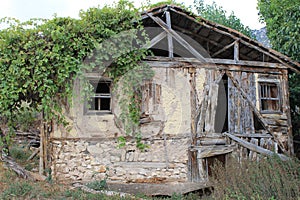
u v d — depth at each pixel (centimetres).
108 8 672
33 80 625
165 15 743
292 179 438
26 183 581
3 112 630
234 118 807
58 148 699
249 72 831
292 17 844
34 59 615
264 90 863
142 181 718
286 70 867
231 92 812
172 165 736
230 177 511
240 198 424
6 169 659
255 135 816
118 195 568
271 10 1095
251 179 479
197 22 753
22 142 1005
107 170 707
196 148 748
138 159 725
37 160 861
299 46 867
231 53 917
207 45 856
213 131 773
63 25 633
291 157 627
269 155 622
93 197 533
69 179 692
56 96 655
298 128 1111
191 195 642
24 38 621
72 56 645
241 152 766
